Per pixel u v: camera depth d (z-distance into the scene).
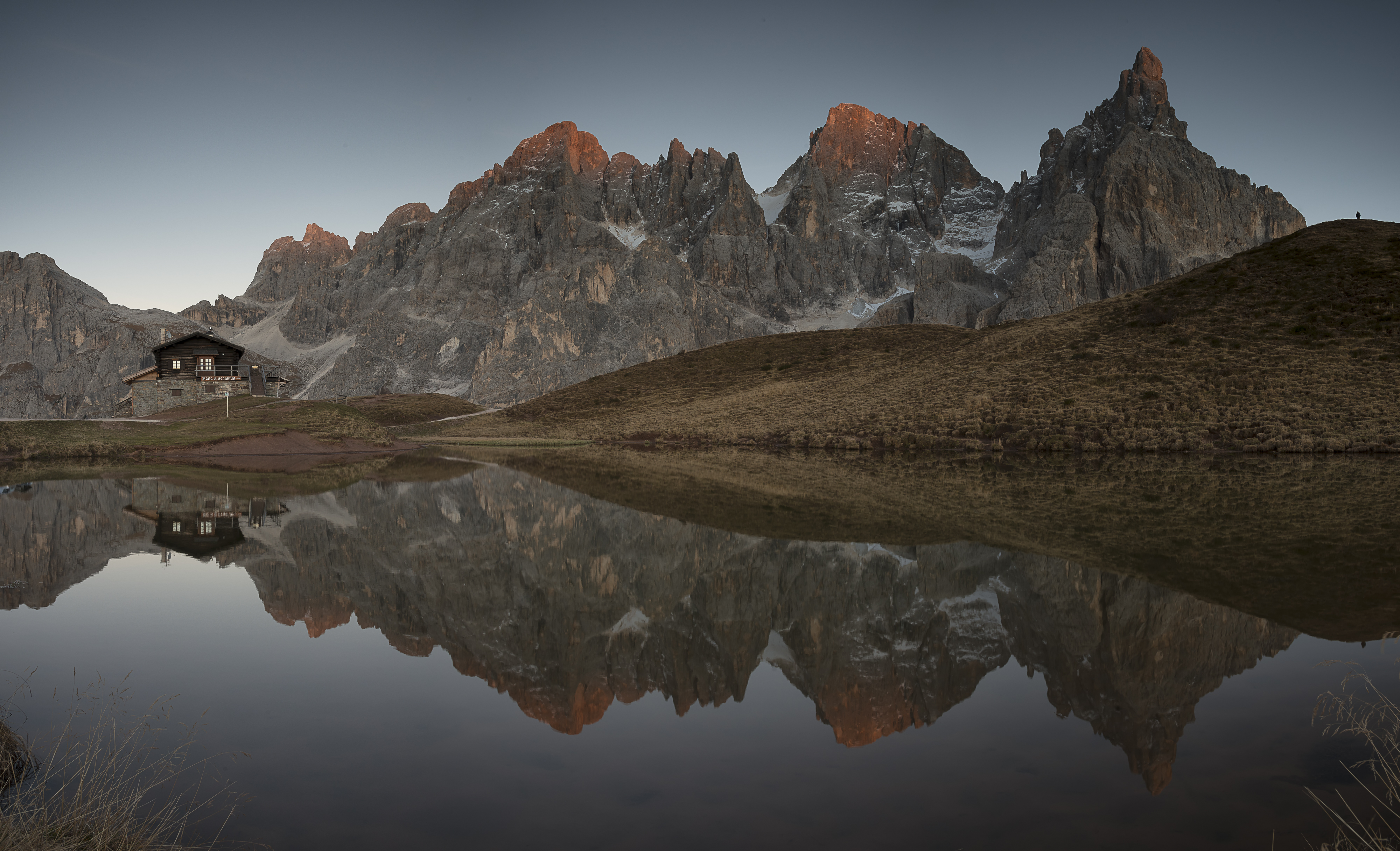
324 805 5.05
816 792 5.24
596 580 12.48
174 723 6.57
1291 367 47.31
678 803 5.07
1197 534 15.48
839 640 9.08
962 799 5.12
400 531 17.84
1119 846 4.37
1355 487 23.55
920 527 17.27
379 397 139.25
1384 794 5.02
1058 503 21.23
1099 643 8.64
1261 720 6.40
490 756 5.90
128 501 23.73
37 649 8.73
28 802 5.13
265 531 17.83
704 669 8.11
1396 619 9.16
